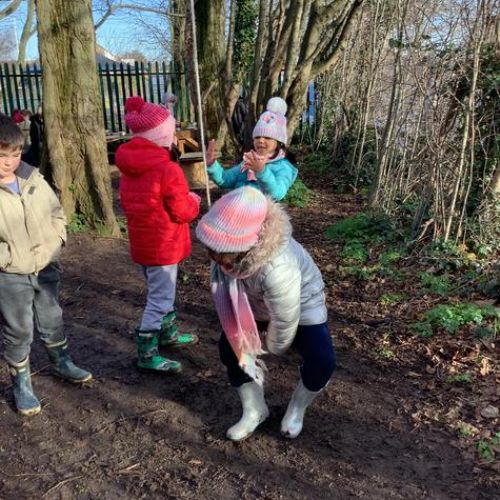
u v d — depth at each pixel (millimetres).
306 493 2666
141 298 5047
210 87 11930
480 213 5855
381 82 10453
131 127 3408
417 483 2729
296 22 7531
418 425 3164
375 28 9750
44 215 3080
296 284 2480
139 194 3379
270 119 3740
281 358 3883
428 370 3719
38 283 3205
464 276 5238
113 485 2732
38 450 2990
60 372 3562
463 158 5609
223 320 2645
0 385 3578
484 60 5672
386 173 7559
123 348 4090
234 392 3498
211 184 10078
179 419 3234
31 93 14617
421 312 4602
